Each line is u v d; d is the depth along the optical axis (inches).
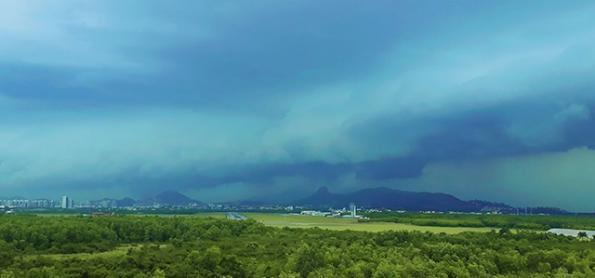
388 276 4820.4
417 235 7155.5
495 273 5339.6
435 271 5044.3
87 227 7519.7
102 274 4761.3
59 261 5319.9
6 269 4837.6
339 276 4852.4
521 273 5364.2
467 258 5659.5
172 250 6186.0
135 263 5187.0
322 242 6535.4
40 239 6806.1
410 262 5187.0
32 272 4682.6
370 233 7711.6
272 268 5231.3
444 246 5989.2
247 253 6053.2
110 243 7199.8
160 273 4724.4
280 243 6811.0
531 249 6067.9
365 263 5191.9
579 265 5364.2
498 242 6525.6
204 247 6437.0
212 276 4972.9
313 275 4933.6
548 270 5374.0
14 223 7411.4
